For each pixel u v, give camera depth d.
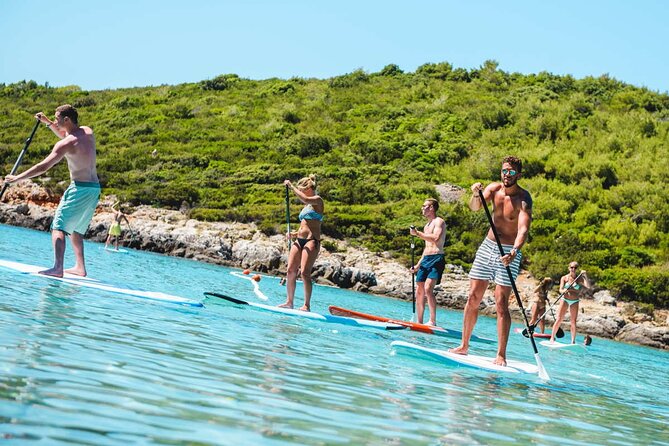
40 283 7.13
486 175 36.28
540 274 24.75
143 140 42.09
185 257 24.70
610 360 11.59
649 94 48.16
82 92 56.34
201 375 3.95
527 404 4.97
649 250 27.98
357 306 14.27
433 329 9.87
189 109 48.56
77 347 4.11
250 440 2.76
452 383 5.38
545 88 50.06
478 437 3.52
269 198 30.97
